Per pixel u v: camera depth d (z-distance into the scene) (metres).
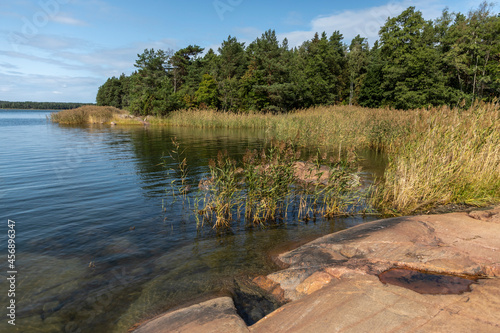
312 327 2.92
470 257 4.17
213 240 5.90
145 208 7.78
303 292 3.83
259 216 7.35
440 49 45.12
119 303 3.85
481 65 40.78
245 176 7.50
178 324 3.17
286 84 46.69
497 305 3.06
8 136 25.14
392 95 43.94
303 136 20.33
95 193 9.07
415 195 7.68
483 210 6.18
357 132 19.30
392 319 2.92
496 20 41.03
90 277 4.48
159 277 4.48
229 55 59.31
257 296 3.88
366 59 66.81
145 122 43.56
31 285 4.23
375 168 12.58
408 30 41.56
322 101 58.38
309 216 7.35
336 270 4.12
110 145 20.11
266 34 62.88
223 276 4.46
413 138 9.04
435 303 3.17
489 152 7.88
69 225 6.59
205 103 50.34
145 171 12.19
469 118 8.73
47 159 14.63
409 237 4.88
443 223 5.46
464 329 2.71
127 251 5.38
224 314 3.31
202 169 12.64
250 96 49.03
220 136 26.67
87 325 3.44
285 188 7.70
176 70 62.56
